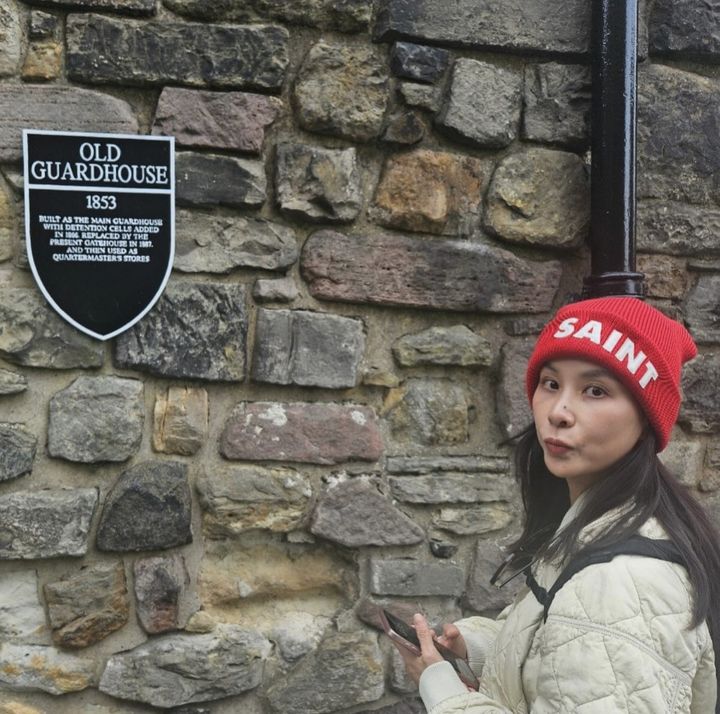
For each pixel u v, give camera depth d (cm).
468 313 233
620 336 132
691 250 246
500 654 137
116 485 210
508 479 234
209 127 212
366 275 224
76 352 206
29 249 202
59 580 207
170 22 210
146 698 211
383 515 226
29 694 207
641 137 241
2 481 202
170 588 213
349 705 224
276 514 219
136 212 209
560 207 235
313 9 217
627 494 131
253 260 217
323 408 223
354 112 221
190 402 215
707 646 122
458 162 230
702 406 250
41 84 204
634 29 225
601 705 110
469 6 226
